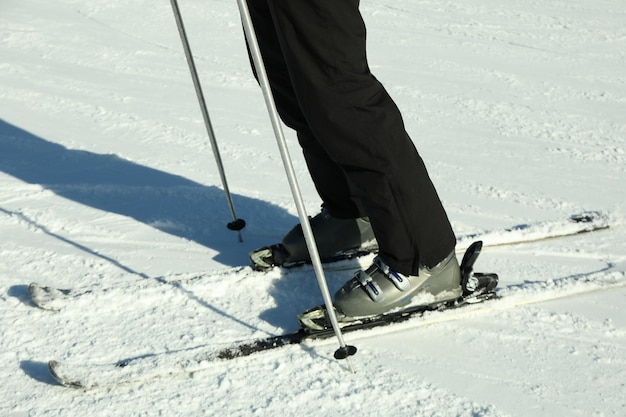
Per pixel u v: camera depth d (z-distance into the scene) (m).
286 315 2.22
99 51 4.46
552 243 2.61
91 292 2.29
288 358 2.04
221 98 3.93
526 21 5.21
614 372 2.00
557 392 1.93
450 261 2.11
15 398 1.92
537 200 2.97
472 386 1.94
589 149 3.46
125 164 3.20
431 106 3.91
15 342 2.12
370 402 1.89
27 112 3.67
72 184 3.02
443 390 1.93
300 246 2.33
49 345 2.11
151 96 3.91
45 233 2.68
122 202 2.90
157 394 1.93
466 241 2.58
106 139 3.43
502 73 4.38
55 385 1.96
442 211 2.02
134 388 1.95
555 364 2.02
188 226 2.74
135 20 4.95
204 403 1.90
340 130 1.86
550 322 2.18
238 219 2.58
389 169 1.89
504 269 2.45
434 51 4.67
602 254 2.54
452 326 2.16
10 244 2.60
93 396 1.92
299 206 1.87
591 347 2.09
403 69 4.38
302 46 1.80
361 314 2.09
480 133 3.62
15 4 5.11
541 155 3.39
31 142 3.37
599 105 3.98
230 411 1.87
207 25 4.92
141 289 2.30
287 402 1.89
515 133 3.62
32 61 4.27
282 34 1.80
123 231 2.70
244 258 2.53
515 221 2.80
